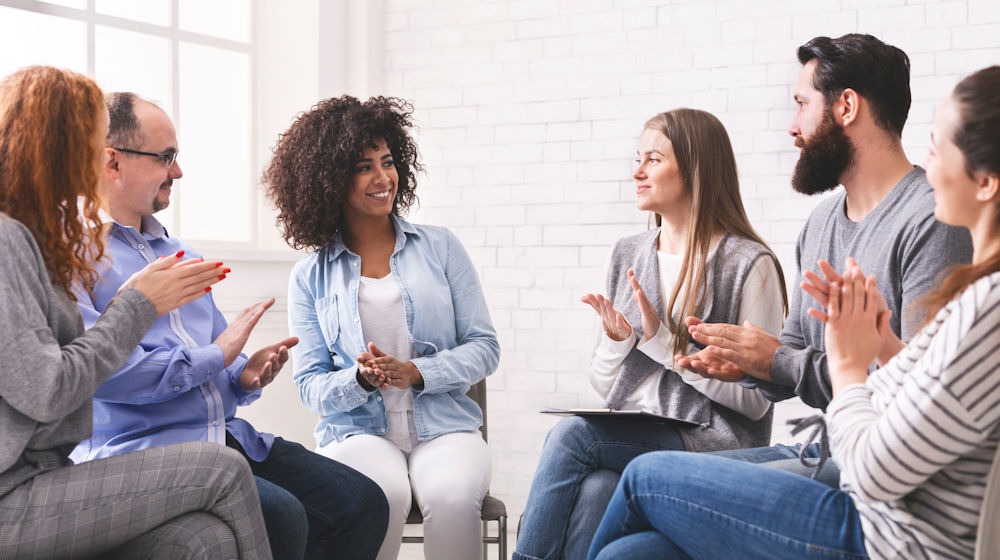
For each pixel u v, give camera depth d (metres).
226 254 3.83
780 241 3.81
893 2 3.62
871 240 2.19
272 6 4.31
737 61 3.87
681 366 2.33
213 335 2.54
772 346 2.22
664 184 2.62
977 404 1.42
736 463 1.84
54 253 1.83
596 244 4.12
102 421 2.31
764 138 3.83
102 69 3.67
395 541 2.58
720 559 1.81
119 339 1.83
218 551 1.87
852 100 2.23
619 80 4.07
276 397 4.04
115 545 1.84
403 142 2.93
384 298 2.76
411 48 4.44
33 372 1.68
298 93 4.28
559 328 4.18
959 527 1.50
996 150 1.48
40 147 1.80
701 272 2.53
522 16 4.24
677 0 3.97
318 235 2.81
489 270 4.31
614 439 2.41
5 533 1.73
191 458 1.90
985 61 3.51
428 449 2.67
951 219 1.58
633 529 1.95
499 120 4.29
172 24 3.92
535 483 2.44
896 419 1.47
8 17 3.38
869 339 1.68
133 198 2.40
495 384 4.29
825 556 1.67
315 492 2.47
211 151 4.09
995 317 1.41
